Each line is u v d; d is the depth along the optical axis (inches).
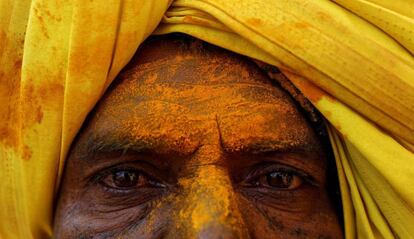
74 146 20.1
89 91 19.6
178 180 19.4
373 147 19.5
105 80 19.6
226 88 19.6
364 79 19.4
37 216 20.9
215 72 19.7
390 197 19.8
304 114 19.9
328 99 19.6
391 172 19.5
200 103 19.5
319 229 20.1
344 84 19.4
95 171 19.9
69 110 19.7
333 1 19.7
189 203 19.1
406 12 20.0
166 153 19.4
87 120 20.0
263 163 19.8
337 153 20.0
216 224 18.7
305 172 20.0
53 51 19.7
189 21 19.7
